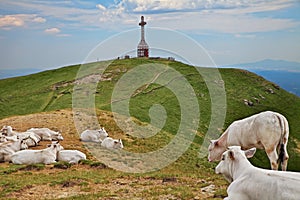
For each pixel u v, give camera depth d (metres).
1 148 19.98
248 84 78.31
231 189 9.71
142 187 14.95
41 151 19.27
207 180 16.47
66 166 18.67
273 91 78.50
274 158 14.64
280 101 75.50
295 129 62.66
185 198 13.01
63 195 13.70
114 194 13.59
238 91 72.81
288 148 51.75
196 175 18.61
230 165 10.47
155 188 14.47
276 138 14.66
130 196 13.38
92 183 15.54
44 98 68.94
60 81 77.00
